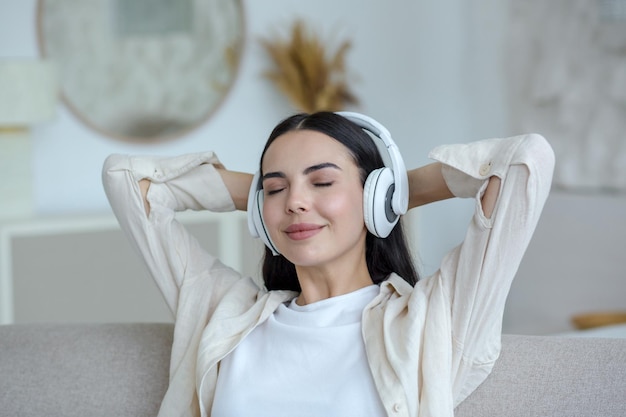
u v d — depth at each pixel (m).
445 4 5.82
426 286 1.76
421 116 5.80
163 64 5.05
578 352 1.74
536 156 1.63
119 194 2.01
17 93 4.16
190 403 1.87
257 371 1.79
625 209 4.74
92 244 4.38
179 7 5.08
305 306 1.83
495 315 1.69
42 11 4.76
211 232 4.60
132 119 4.99
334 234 1.75
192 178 2.02
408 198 1.84
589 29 5.04
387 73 5.68
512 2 5.48
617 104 4.90
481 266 1.66
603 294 4.80
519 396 1.71
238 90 5.23
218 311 1.89
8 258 4.16
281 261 1.98
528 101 5.39
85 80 4.88
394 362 1.66
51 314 4.28
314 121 1.79
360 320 1.78
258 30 5.27
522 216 1.63
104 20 4.91
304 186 1.75
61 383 1.98
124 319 4.45
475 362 1.71
